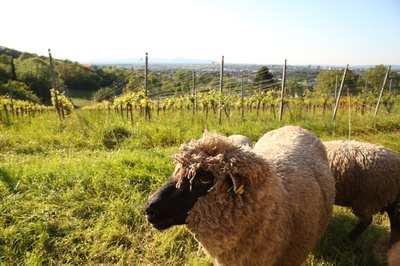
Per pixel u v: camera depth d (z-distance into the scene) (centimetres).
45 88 6184
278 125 1134
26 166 521
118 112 1463
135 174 492
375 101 2131
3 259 318
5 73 5750
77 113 1152
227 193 198
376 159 349
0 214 378
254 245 210
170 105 1783
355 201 366
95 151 720
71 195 429
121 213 399
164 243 358
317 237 296
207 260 327
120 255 338
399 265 324
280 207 219
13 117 1271
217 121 1202
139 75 2916
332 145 391
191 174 199
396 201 356
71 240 351
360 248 371
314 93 2481
